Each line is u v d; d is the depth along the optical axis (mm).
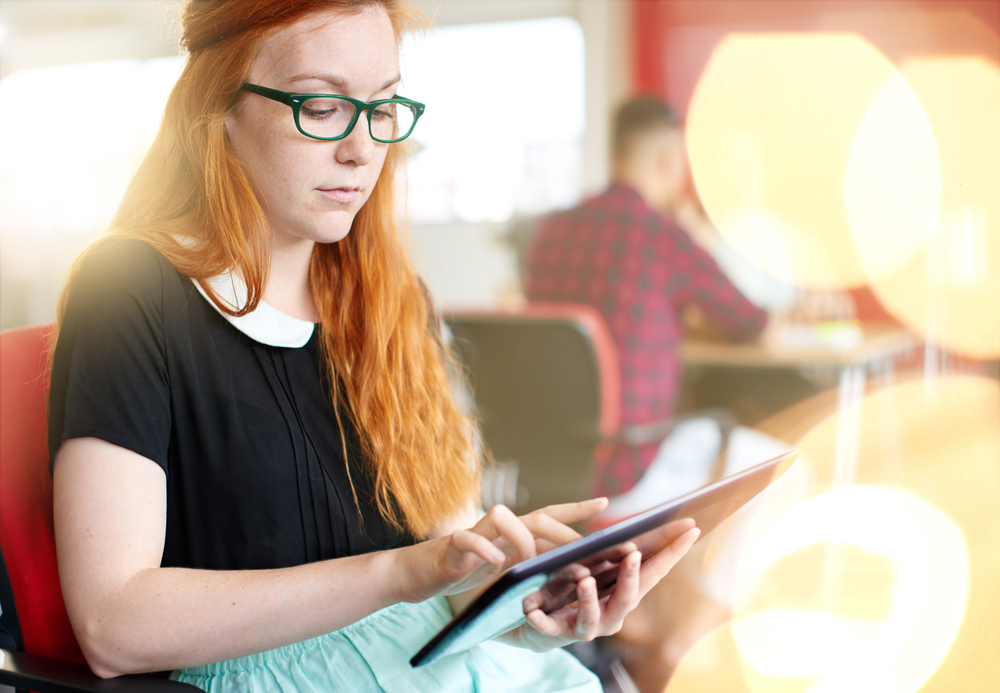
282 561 816
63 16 5805
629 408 2346
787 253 4078
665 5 4875
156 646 646
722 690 1574
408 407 967
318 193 785
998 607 1717
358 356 919
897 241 3510
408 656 813
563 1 5434
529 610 648
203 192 830
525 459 2225
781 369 2951
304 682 767
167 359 760
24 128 5922
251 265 800
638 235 2336
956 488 2287
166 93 874
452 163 5828
